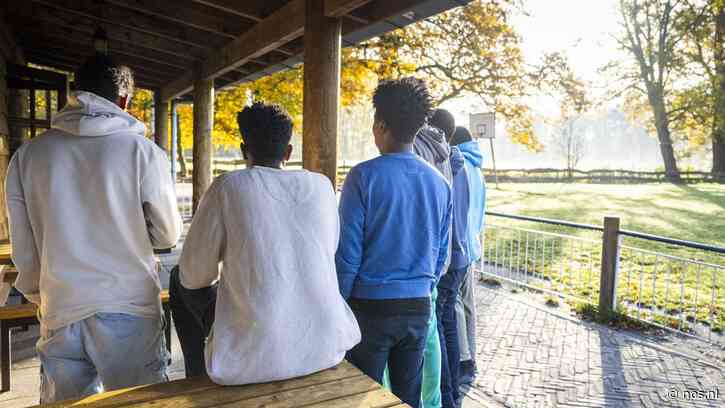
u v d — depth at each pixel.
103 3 6.23
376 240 2.10
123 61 9.60
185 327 2.22
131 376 1.95
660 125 30.38
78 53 9.42
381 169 2.10
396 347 2.24
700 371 3.92
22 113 7.68
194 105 8.17
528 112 20.61
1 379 3.23
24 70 6.66
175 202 2.01
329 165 4.06
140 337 1.95
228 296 1.77
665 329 4.88
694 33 27.66
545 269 7.73
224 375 1.73
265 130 1.84
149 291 1.98
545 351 4.34
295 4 4.75
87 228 1.84
